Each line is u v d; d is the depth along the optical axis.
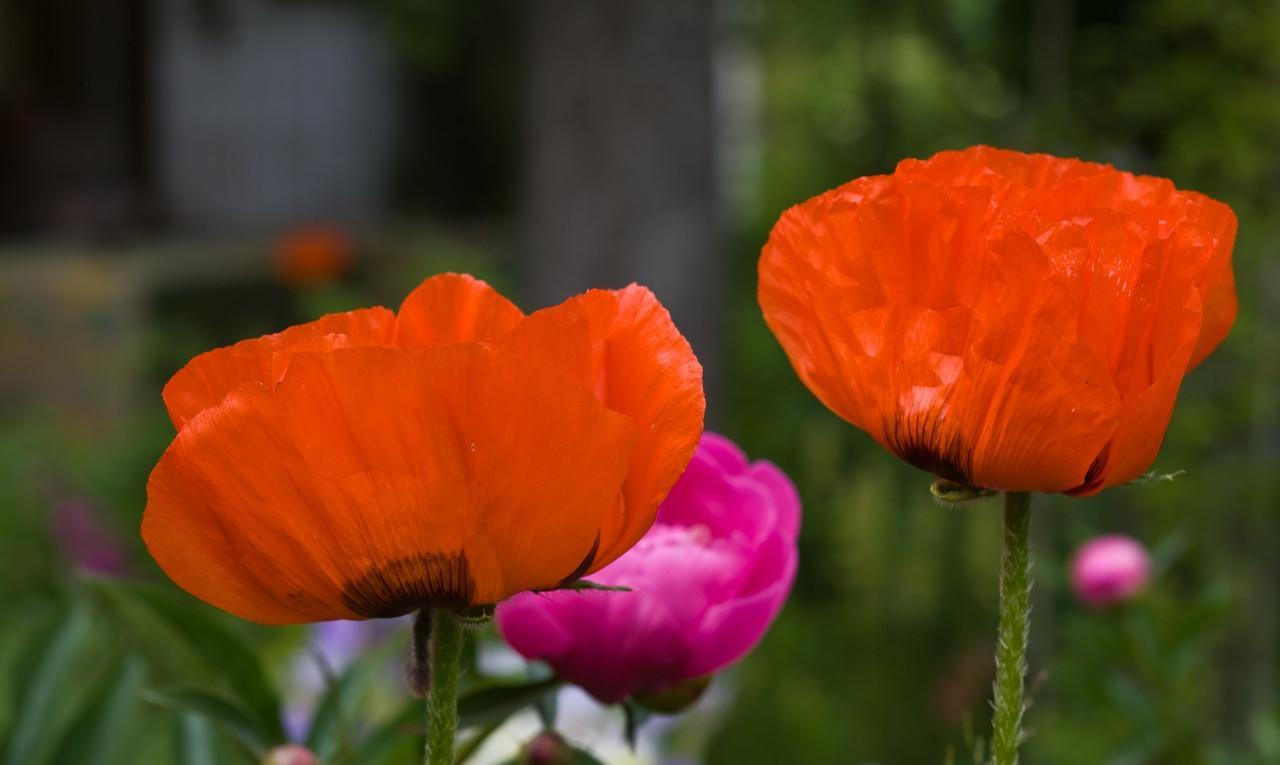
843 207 0.87
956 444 0.84
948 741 5.45
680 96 5.95
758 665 5.78
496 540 0.71
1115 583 2.28
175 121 14.28
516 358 0.68
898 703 6.02
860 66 7.57
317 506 0.71
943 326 0.83
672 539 1.03
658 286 5.97
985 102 6.24
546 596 0.97
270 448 0.70
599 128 5.92
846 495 7.02
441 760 0.75
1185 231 0.83
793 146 8.66
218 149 14.41
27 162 13.66
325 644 2.20
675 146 5.95
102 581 1.08
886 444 0.89
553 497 0.70
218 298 11.41
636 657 1.00
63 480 4.91
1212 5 4.53
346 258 9.70
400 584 0.72
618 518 0.75
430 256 10.59
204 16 14.07
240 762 1.24
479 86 14.02
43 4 13.85
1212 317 0.90
